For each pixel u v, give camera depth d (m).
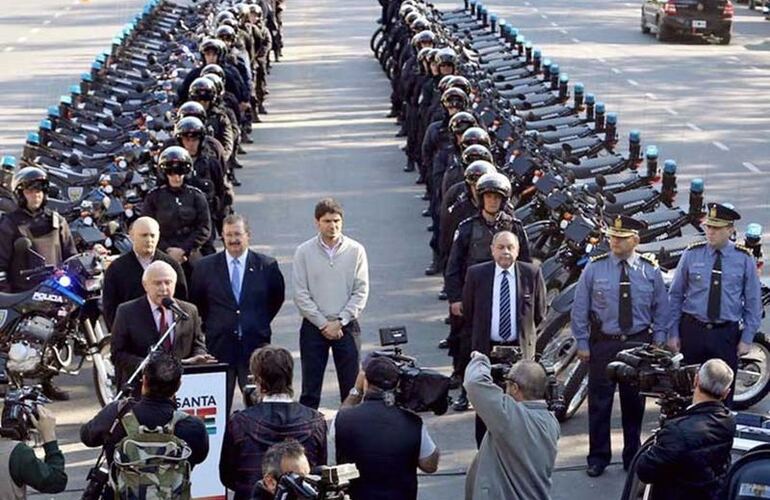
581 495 10.62
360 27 41.09
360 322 14.98
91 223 13.98
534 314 11.09
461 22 32.88
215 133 17.66
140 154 16.36
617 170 17.92
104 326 13.20
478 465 7.88
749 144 24.53
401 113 25.39
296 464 6.98
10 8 45.69
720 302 11.09
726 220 11.05
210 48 21.36
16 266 12.53
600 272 10.88
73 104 20.98
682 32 38.59
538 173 15.87
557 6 47.75
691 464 7.93
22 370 11.80
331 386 13.05
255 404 8.02
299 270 11.32
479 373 7.77
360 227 18.98
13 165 16.11
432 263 16.89
